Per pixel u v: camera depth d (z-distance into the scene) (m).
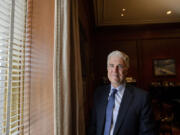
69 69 0.85
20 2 0.94
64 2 0.88
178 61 4.46
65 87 0.83
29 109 0.93
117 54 1.13
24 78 0.94
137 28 4.66
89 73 2.76
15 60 0.91
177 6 3.36
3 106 0.78
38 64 0.95
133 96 1.07
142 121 0.99
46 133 0.90
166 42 4.57
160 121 2.46
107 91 1.24
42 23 0.97
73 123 0.92
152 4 3.25
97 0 2.93
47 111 0.92
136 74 4.61
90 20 3.54
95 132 1.23
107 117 1.10
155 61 4.55
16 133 0.85
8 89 0.77
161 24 4.44
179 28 4.51
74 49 0.97
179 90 4.08
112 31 4.77
